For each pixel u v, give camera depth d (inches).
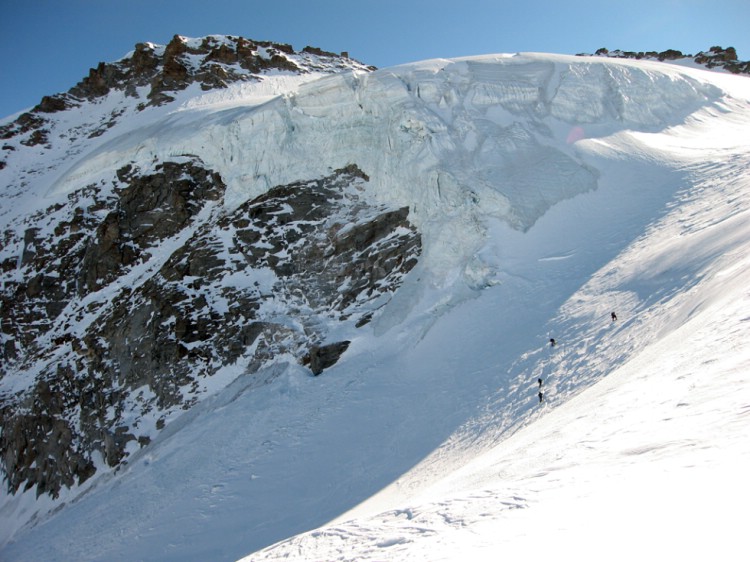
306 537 386.3
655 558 151.3
